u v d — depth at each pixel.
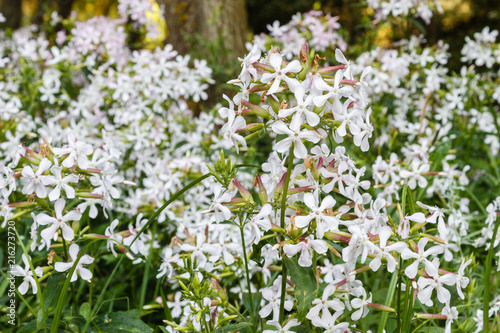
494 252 0.77
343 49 1.20
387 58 1.09
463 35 2.68
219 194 0.58
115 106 1.10
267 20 2.81
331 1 2.46
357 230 0.55
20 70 1.11
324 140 0.70
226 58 1.36
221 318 0.58
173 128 1.03
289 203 0.60
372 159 0.97
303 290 0.56
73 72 1.20
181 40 1.45
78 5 3.10
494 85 1.12
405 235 0.57
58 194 0.59
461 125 1.11
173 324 0.58
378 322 0.68
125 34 1.22
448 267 0.77
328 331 0.58
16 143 0.92
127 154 1.02
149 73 1.03
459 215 0.77
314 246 0.56
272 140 1.07
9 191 0.60
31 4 3.07
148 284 0.84
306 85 0.56
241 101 0.58
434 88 1.12
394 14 1.16
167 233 0.88
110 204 0.65
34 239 0.62
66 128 0.96
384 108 1.01
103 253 0.68
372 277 0.76
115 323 0.62
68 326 0.63
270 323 0.59
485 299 0.58
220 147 0.99
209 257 0.65
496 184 0.95
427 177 0.83
